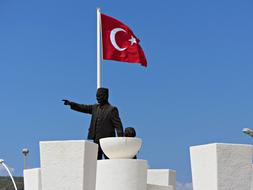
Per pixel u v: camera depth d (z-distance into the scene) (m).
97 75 21.95
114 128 17.05
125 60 23.19
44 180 14.55
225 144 14.69
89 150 14.68
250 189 14.74
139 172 15.29
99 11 22.61
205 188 14.99
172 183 21.14
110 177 15.16
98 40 22.25
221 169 14.56
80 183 14.31
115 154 15.51
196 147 15.41
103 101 17.16
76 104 17.44
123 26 23.23
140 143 15.67
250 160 14.80
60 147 14.55
